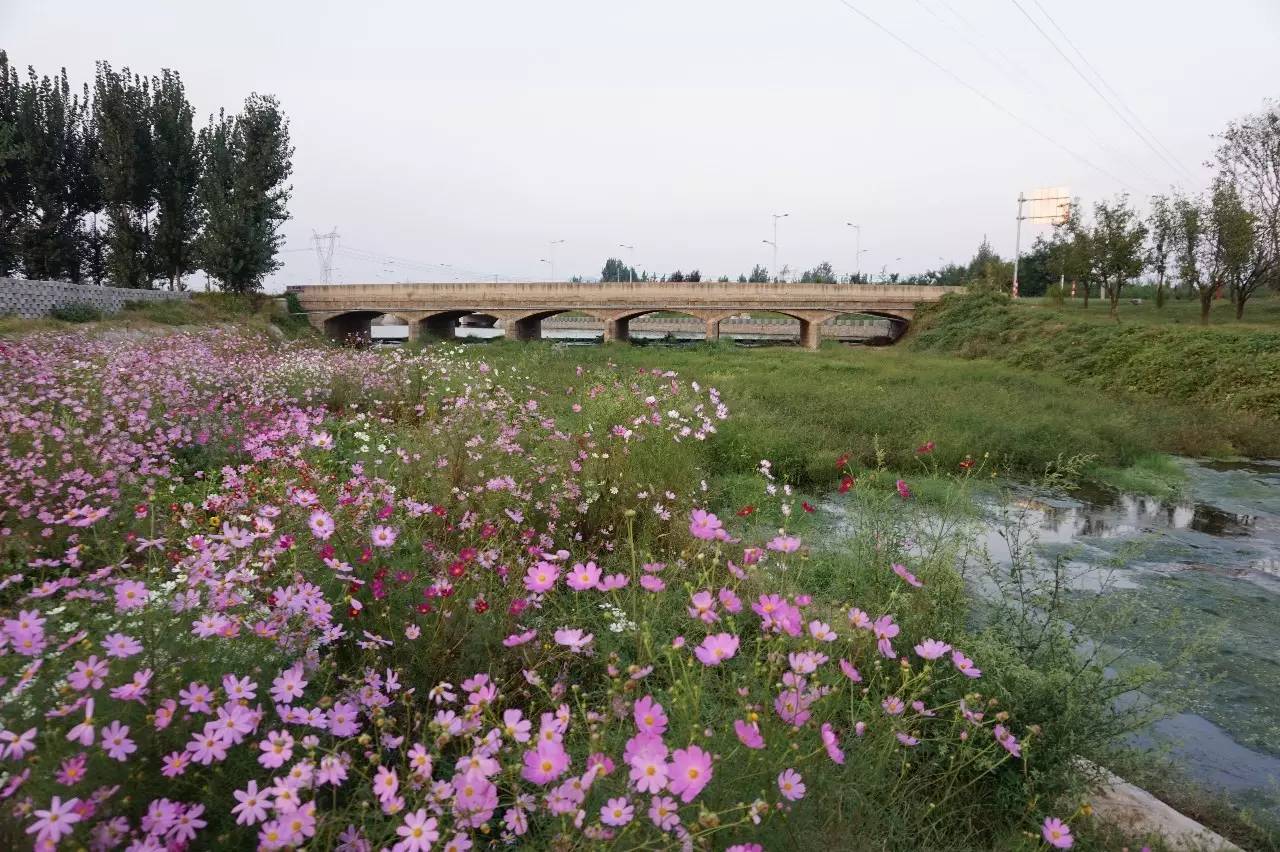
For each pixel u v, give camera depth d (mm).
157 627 2051
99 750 1632
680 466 5531
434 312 40438
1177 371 18312
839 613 3098
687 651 2781
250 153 34094
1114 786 2811
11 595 2998
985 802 2539
